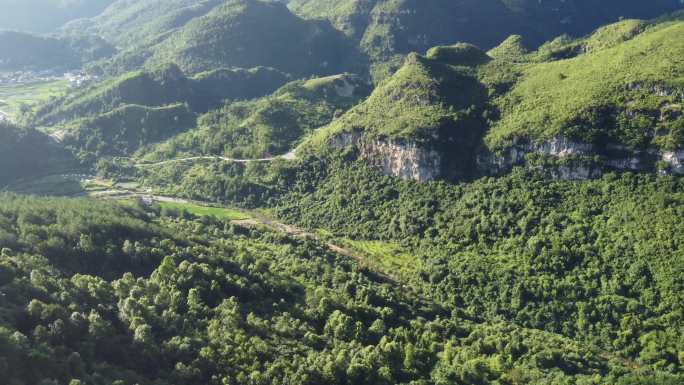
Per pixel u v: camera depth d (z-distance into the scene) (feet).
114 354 379.35
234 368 392.47
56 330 364.58
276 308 499.10
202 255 550.36
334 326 474.90
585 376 447.01
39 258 476.54
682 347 474.08
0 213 571.69
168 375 374.22
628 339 499.10
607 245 570.05
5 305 379.96
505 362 462.19
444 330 518.78
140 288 459.32
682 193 565.12
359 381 411.75
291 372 392.68
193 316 444.55
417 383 415.44
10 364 317.42
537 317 549.13
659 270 525.34
